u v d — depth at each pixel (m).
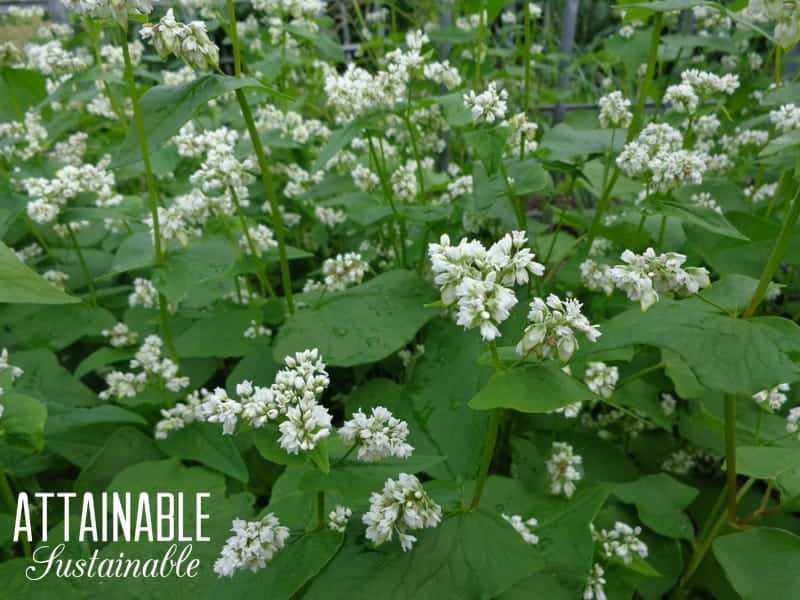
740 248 0.34
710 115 0.43
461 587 0.18
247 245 0.36
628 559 0.25
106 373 0.41
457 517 0.20
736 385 0.19
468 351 0.33
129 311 0.43
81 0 0.25
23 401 0.25
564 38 0.66
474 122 0.32
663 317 0.21
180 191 0.54
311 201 0.50
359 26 0.76
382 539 0.18
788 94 0.28
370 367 0.41
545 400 0.18
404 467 0.19
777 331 0.20
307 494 0.22
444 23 0.64
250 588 0.18
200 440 0.32
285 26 0.47
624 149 0.31
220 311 0.41
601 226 0.36
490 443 0.20
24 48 0.64
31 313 0.42
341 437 0.19
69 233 0.46
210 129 0.53
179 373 0.38
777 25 0.21
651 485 0.31
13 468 0.32
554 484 0.28
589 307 0.38
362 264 0.36
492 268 0.18
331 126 0.57
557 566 0.24
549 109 0.65
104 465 0.32
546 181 0.32
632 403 0.34
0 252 0.15
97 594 0.25
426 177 0.46
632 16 0.33
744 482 0.34
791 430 0.28
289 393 0.18
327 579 0.19
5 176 0.47
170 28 0.26
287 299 0.36
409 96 0.36
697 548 0.28
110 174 0.41
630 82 0.61
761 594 0.22
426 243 0.40
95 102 0.51
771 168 0.40
